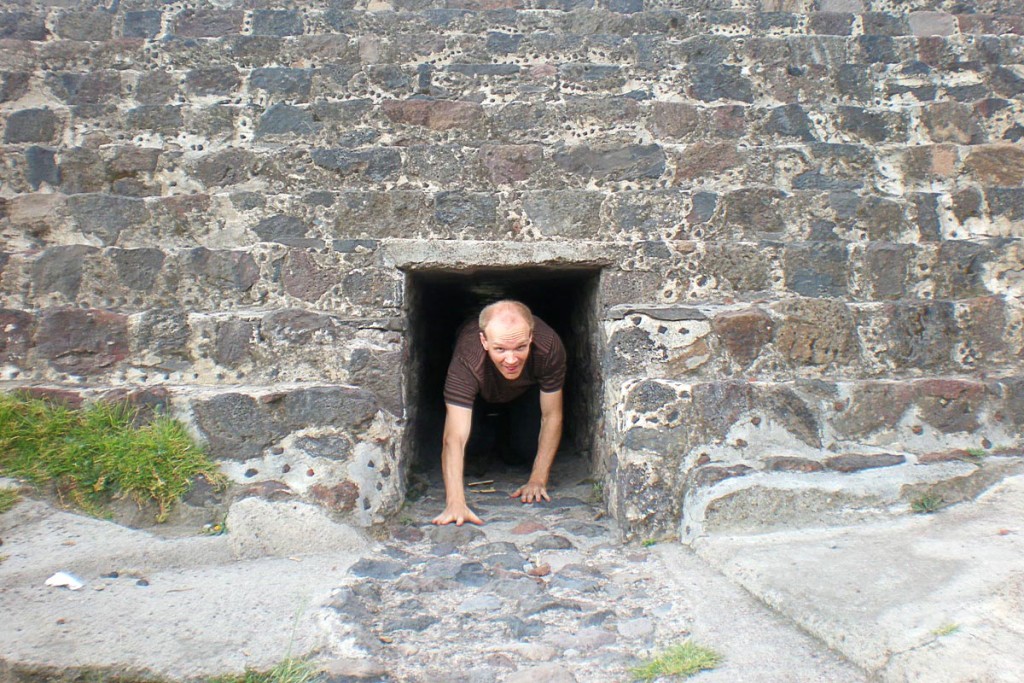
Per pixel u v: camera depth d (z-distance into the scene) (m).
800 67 4.39
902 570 2.65
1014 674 2.02
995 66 4.47
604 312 3.86
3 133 4.09
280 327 3.68
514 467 4.69
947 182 4.19
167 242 3.90
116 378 3.62
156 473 3.27
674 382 3.56
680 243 3.91
